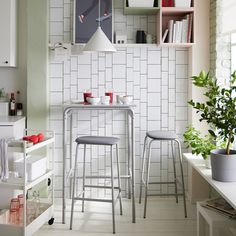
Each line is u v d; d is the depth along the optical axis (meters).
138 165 4.55
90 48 3.63
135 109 4.52
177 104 4.52
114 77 4.49
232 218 2.60
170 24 4.17
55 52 4.37
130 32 4.44
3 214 3.43
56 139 4.51
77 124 4.52
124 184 4.55
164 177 4.56
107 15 4.34
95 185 4.48
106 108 3.74
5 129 3.91
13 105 4.49
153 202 4.39
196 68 4.28
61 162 4.53
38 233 3.48
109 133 4.54
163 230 3.55
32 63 4.36
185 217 3.89
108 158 4.55
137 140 4.53
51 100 4.48
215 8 4.05
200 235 2.98
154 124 4.53
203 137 4.29
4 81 4.58
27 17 4.32
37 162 3.37
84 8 4.34
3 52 4.25
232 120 2.81
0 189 3.89
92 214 4.00
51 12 4.41
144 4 4.11
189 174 4.44
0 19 4.22
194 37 4.14
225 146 3.34
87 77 4.48
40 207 3.66
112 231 3.54
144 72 4.49
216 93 2.96
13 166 3.35
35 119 4.38
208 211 2.77
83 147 4.54
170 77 4.50
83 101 4.11
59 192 4.54
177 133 4.54
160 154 4.55
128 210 4.12
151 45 4.32
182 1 4.11
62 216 3.80
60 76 4.47
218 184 2.82
